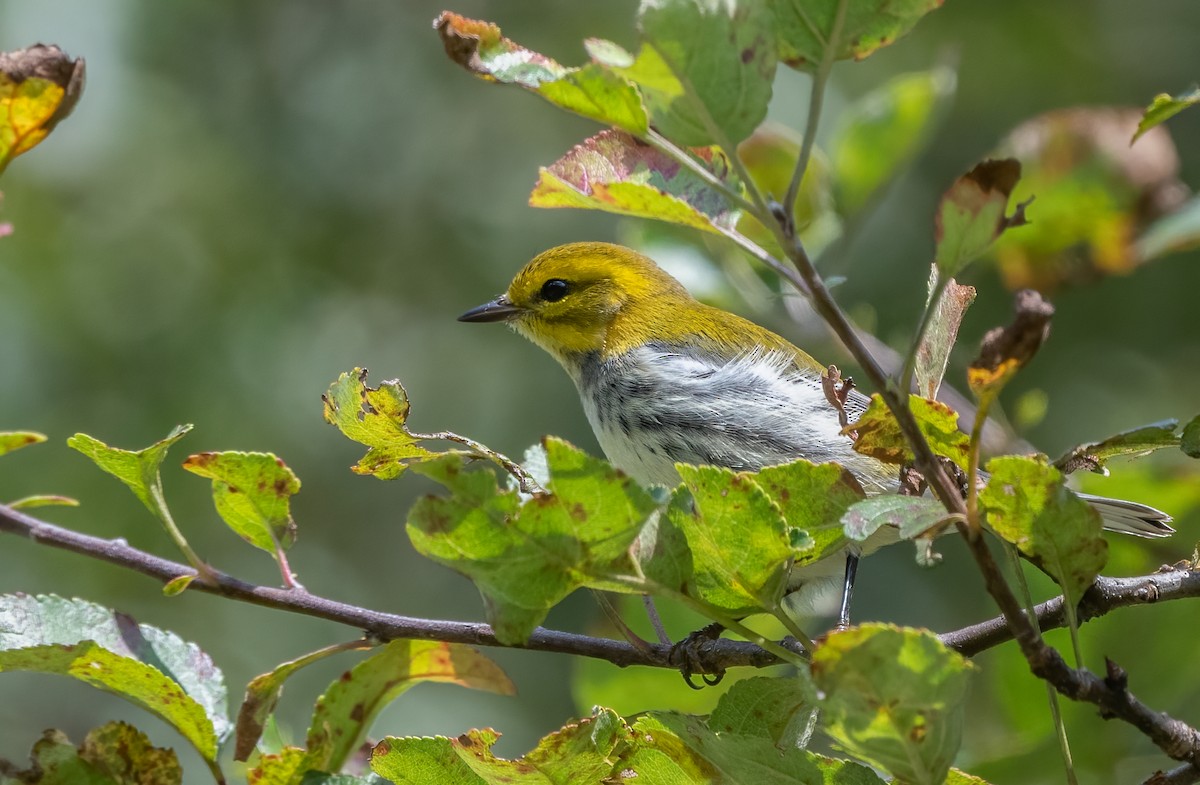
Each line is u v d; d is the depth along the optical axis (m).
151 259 15.84
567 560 4.90
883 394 4.42
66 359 15.09
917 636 4.27
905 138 10.74
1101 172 9.96
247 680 14.69
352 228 16.61
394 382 6.06
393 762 5.59
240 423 15.34
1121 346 15.16
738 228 10.77
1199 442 5.43
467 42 4.64
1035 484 4.75
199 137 16.33
